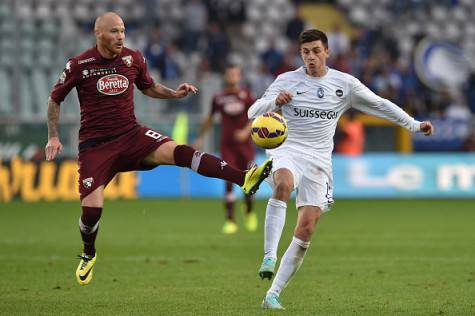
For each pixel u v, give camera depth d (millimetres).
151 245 45625
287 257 26312
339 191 83500
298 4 112062
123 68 26969
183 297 28781
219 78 82500
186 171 82875
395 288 30844
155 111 83562
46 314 25500
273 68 99500
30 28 92250
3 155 77062
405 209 71125
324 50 27328
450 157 84750
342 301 28016
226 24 109125
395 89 98875
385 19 118188
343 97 27531
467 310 26156
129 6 107938
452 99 102375
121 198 80875
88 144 27000
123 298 28594
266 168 25406
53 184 78312
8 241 47438
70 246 44969
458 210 70125
